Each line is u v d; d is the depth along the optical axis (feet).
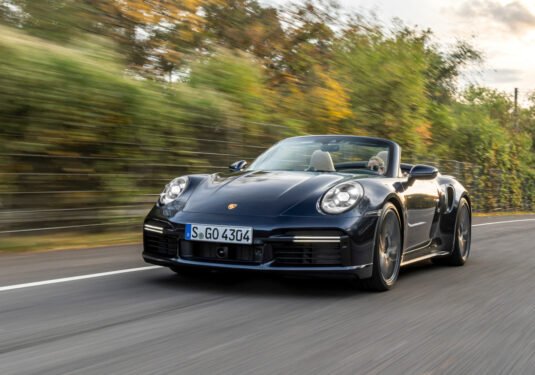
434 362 8.93
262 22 40.93
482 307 13.05
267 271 13.17
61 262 17.29
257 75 35.24
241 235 13.28
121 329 10.20
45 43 23.61
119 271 15.90
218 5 37.09
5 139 20.92
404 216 15.51
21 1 25.99
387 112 49.60
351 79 47.93
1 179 20.71
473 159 73.67
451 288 15.37
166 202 14.79
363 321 11.37
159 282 14.55
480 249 25.04
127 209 24.86
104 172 24.04
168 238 14.06
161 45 31.45
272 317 11.43
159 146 26.20
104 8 29.60
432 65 72.69
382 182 15.23
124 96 24.38
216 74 32.42
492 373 8.55
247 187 14.61
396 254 15.15
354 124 45.83
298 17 43.16
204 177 15.74
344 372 8.27
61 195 22.59
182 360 8.54
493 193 75.61
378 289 14.39
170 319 11.01
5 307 11.62
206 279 15.03
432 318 11.82
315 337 10.07
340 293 14.03
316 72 43.06
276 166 17.31
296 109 38.83
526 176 87.56
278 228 13.21
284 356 8.90
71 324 10.44
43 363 8.24
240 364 8.43
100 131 23.71
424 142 55.93
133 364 8.29
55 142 22.22
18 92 20.99
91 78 23.27
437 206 18.38
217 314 11.51
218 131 29.45
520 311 12.77
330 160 17.22
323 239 13.25
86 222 23.40
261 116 32.89
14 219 21.13
